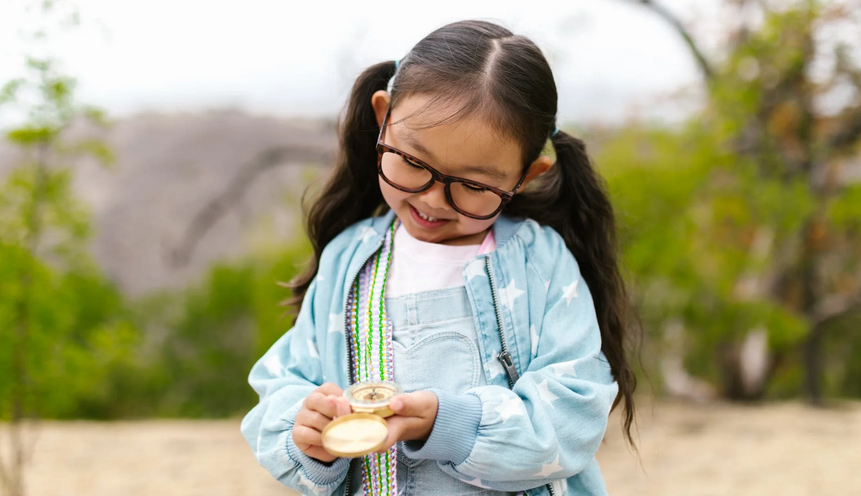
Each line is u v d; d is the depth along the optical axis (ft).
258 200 39.37
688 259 21.34
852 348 34.83
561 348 4.38
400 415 3.78
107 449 17.42
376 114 4.89
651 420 20.76
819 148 25.18
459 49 4.27
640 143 21.84
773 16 23.49
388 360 4.51
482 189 4.20
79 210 12.88
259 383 4.70
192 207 38.65
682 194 20.54
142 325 32.04
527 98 4.23
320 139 40.52
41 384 12.53
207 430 20.51
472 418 3.92
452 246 4.74
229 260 33.96
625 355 5.29
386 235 4.95
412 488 4.35
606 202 5.35
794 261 26.50
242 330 31.68
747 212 22.35
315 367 4.73
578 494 4.65
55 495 13.82
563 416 4.13
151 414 28.60
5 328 11.73
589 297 4.80
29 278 11.84
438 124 4.04
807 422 20.58
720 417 21.57
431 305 4.58
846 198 25.35
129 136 41.29
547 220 5.31
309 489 4.22
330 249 5.05
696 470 15.57
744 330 23.47
